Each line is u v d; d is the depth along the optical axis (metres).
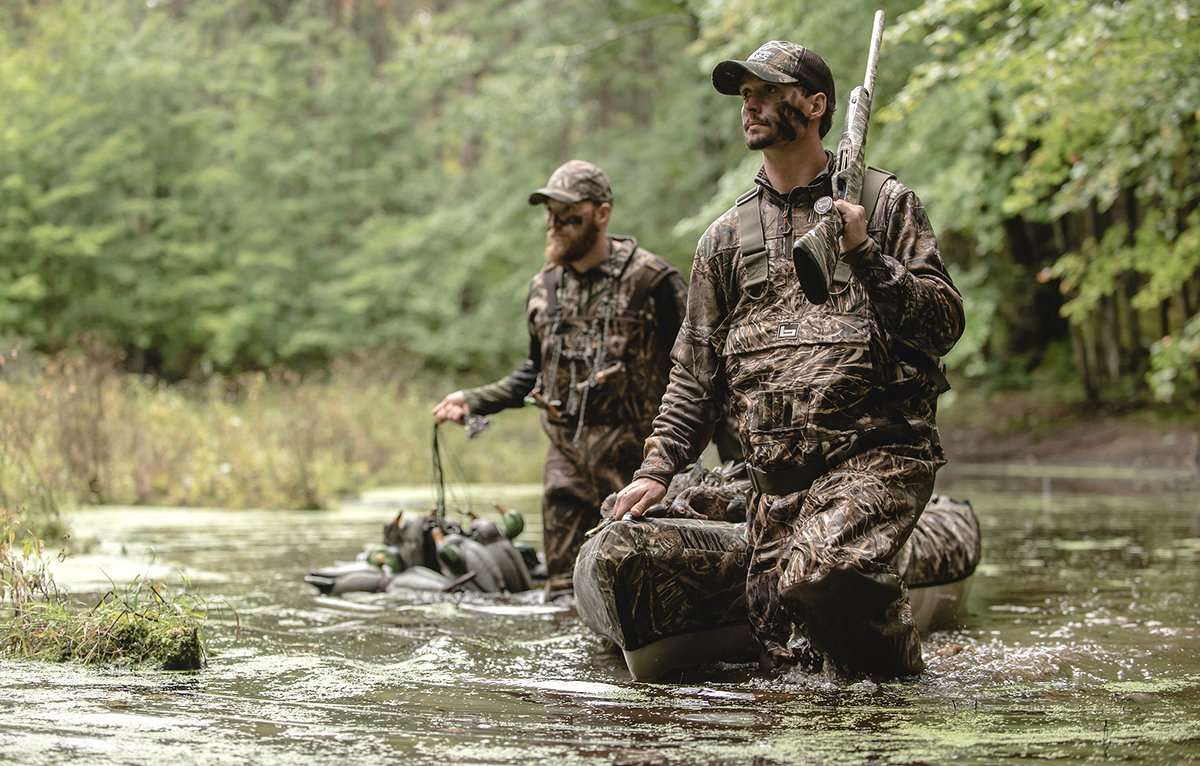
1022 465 20.08
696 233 20.59
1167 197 13.83
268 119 34.47
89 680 3.83
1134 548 8.29
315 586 6.23
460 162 38.00
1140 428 21.38
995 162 16.75
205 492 12.00
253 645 4.66
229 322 30.69
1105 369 23.70
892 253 3.95
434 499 13.03
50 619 4.39
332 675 4.05
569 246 6.03
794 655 4.05
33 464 8.31
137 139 31.50
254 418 15.19
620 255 6.09
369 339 31.69
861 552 3.75
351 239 34.22
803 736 3.18
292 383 17.81
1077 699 3.66
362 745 3.05
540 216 30.55
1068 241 23.81
